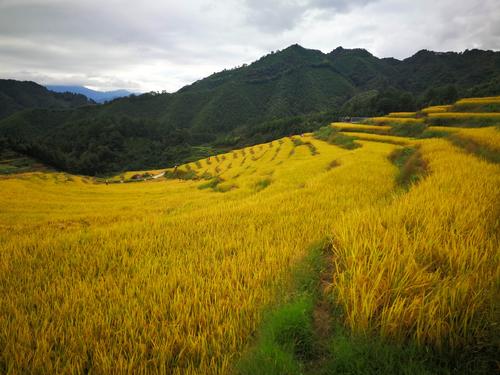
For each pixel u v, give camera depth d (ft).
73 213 75.56
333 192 40.68
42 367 11.78
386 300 10.87
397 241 14.32
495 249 13.08
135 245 25.20
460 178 27.61
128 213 64.23
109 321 14.08
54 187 148.46
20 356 12.37
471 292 10.15
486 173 29.27
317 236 22.79
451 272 11.83
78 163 402.11
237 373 10.03
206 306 14.23
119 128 539.70
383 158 75.87
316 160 95.45
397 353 9.03
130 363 11.09
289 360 9.34
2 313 15.98
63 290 17.78
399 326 9.71
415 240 14.16
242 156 269.64
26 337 13.53
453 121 138.21
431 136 117.91
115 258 22.50
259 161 188.96
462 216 16.33
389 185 44.21
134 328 13.38
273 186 58.18
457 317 9.53
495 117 122.93
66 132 555.28
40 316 15.17
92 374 11.56
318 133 242.58
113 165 449.06
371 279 11.79
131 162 462.19
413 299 10.43
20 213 76.48
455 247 13.07
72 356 12.16
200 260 20.49
